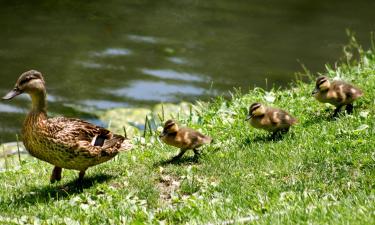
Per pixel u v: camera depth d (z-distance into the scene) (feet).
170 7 80.79
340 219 23.91
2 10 77.00
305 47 67.97
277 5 82.28
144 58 65.46
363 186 27.73
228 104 42.29
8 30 70.69
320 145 32.42
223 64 64.13
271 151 32.60
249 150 33.17
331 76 46.16
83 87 58.90
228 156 32.91
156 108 54.54
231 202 27.48
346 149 31.65
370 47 67.10
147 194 29.60
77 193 30.58
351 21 75.72
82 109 54.75
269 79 60.70
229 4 82.43
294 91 43.27
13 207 29.07
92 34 70.85
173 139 32.94
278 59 65.16
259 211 26.08
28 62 63.26
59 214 27.96
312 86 43.24
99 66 63.16
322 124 35.42
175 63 64.34
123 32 71.72
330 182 28.78
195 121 40.11
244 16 77.51
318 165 30.30
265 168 30.89
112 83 59.62
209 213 26.32
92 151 30.30
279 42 69.36
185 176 31.09
